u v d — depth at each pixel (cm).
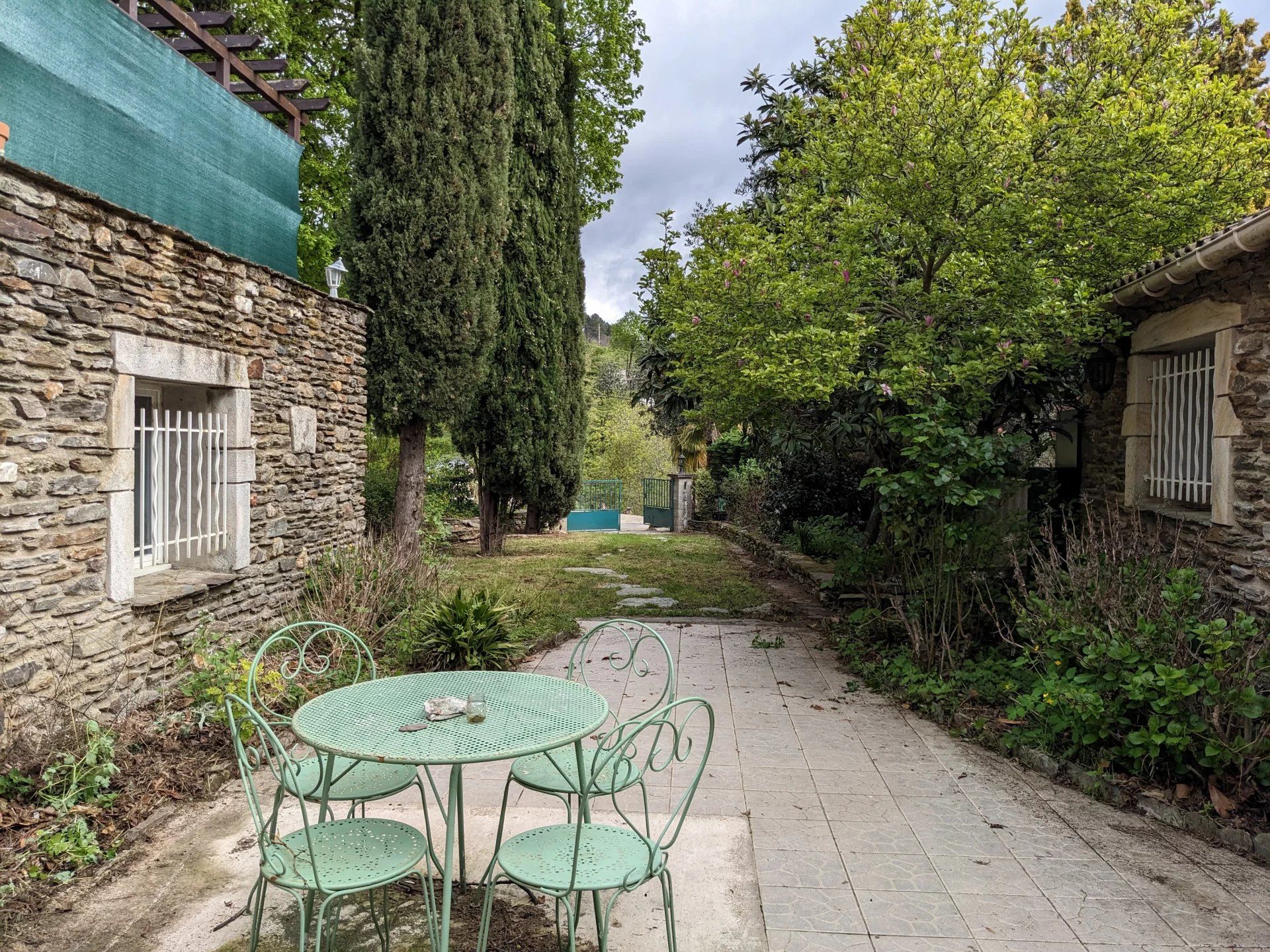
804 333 603
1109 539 543
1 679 360
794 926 286
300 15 1194
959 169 604
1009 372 595
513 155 1158
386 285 885
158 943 271
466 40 898
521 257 1192
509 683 329
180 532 555
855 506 1207
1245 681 374
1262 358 455
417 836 266
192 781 390
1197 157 614
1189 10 649
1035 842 351
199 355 519
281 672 371
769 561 1200
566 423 1287
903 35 646
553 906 301
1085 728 419
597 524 1862
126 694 448
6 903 287
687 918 291
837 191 759
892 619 652
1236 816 362
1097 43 626
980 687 532
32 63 425
